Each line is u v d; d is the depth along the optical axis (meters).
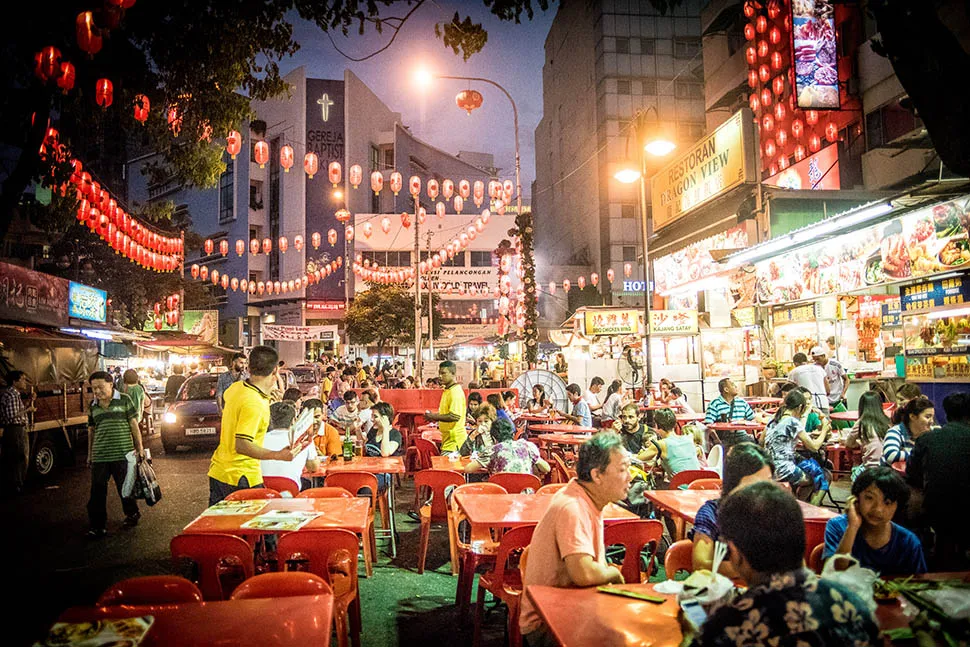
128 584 3.23
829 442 10.02
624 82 48.47
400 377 30.47
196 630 2.74
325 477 7.51
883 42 4.19
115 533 8.34
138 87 10.16
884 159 18.97
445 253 36.03
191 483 11.88
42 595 6.02
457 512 6.43
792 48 18.19
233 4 9.20
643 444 8.22
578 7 54.00
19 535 8.25
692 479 6.88
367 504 5.38
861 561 3.62
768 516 2.12
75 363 15.05
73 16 8.14
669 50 48.97
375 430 9.66
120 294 31.16
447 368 9.91
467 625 5.33
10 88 9.18
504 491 6.09
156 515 9.35
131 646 2.59
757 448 3.73
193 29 9.49
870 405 7.92
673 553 3.82
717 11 29.08
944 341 10.62
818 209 17.47
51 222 12.66
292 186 56.03
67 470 13.71
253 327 56.72
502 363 28.34
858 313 15.94
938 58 3.95
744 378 18.53
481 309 54.09
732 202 19.72
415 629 5.26
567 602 3.05
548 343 40.66
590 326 19.58
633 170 15.43
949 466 4.53
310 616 2.88
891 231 10.95
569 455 11.12
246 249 57.06
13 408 11.00
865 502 3.58
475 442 8.69
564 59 58.88
